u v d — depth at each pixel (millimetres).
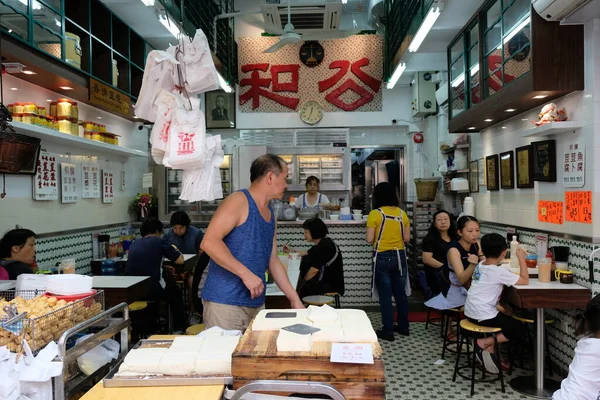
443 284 4383
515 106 4109
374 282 4992
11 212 4055
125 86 5668
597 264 3326
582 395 2025
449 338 4562
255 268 2479
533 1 3389
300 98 8242
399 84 8172
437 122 7758
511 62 3984
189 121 2654
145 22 5660
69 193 4973
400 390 3621
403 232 5043
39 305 2178
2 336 1920
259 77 8234
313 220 4688
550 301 3393
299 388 1516
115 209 6164
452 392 3578
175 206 7305
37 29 3846
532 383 3658
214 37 6137
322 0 6070
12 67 3727
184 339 1938
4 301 2229
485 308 3615
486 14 4613
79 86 4496
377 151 9617
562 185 3793
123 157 6430
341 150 7883
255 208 2465
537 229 4238
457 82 5590
